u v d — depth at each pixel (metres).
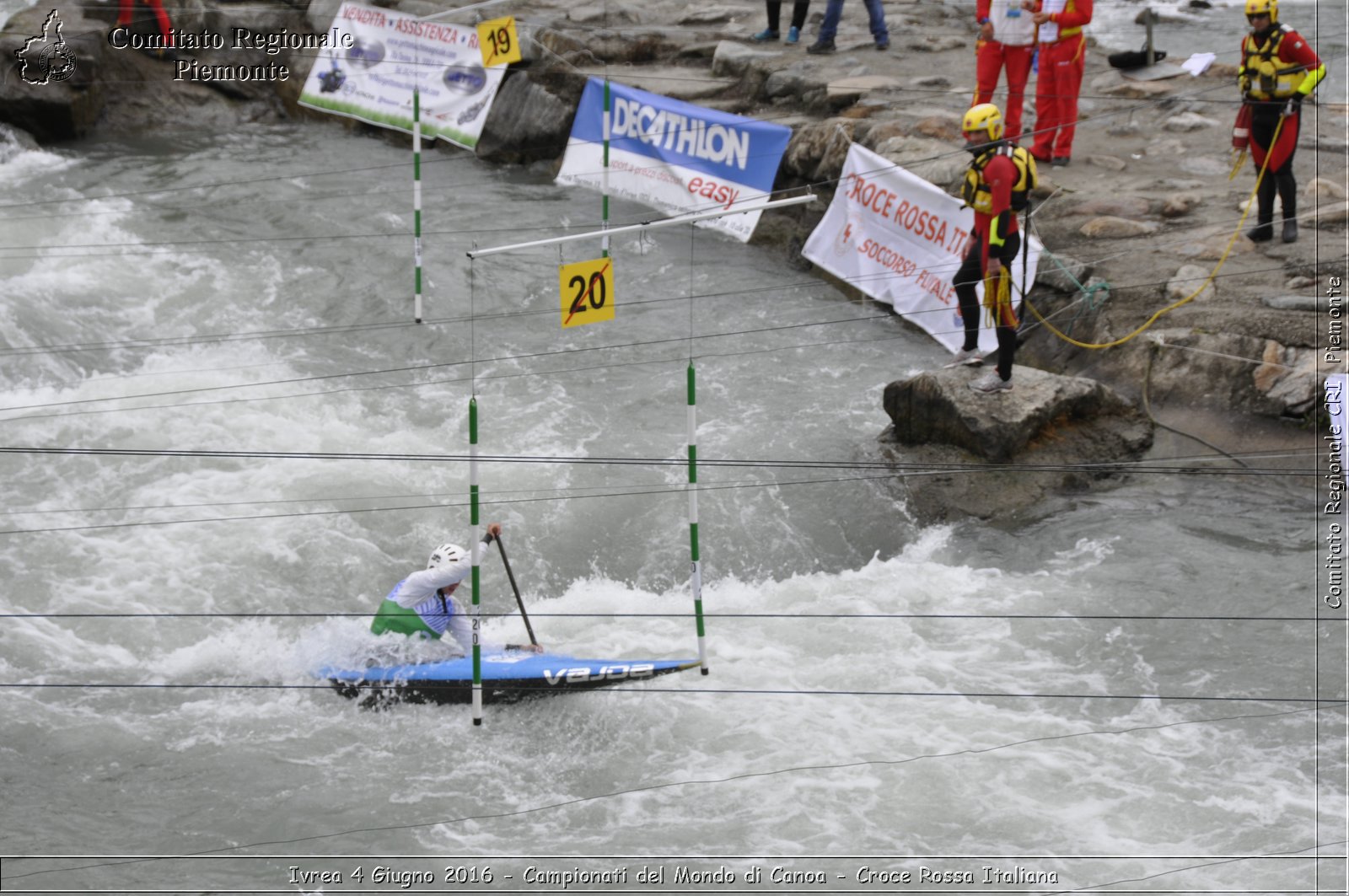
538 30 31.20
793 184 26.38
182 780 12.77
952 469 17.92
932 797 12.57
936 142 24.66
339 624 15.02
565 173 28.88
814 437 18.98
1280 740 13.28
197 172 29.50
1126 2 39.81
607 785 12.86
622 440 19.09
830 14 30.50
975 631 15.12
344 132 33.06
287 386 20.34
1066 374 19.81
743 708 13.88
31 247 24.61
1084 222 22.36
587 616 15.66
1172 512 16.92
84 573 15.80
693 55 32.34
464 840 12.05
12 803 12.35
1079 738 13.38
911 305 22.25
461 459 16.89
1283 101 20.08
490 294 23.83
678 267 25.03
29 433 18.52
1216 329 18.95
